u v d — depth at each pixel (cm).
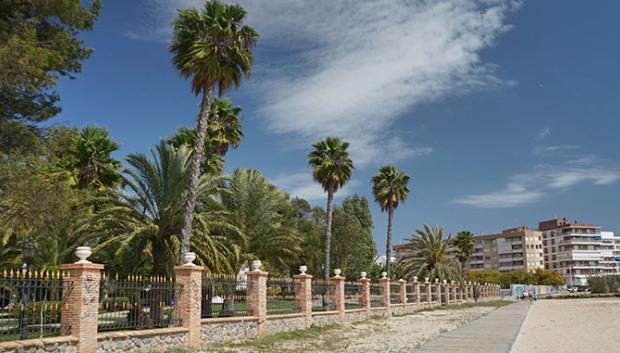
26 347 1141
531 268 16000
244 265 3123
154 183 2230
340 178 4206
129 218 2166
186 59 2305
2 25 1600
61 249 2309
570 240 16550
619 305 5875
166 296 1628
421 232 6041
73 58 1875
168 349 1548
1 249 2348
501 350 1675
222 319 1831
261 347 1767
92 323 1307
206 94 2291
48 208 1498
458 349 1708
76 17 1772
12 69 1411
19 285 1195
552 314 4178
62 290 1295
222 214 2456
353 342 1977
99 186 3128
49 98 1802
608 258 16788
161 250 2261
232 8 2341
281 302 2311
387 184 5378
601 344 1967
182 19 2322
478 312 4278
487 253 17112
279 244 3077
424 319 3334
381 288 3700
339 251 6347
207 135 3600
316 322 2539
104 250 2186
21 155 1508
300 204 6638
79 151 3067
